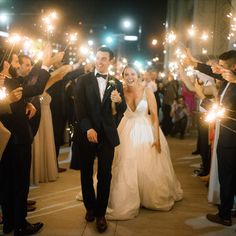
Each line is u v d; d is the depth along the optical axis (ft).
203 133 22.04
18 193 13.35
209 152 22.03
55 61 13.35
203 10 47.85
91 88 14.37
